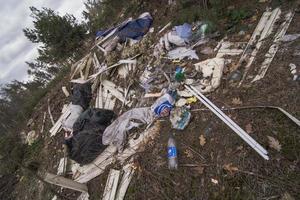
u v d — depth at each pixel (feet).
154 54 18.48
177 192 10.82
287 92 10.77
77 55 34.60
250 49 13.74
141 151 13.32
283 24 13.51
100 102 19.29
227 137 10.91
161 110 13.99
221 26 15.96
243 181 9.51
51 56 38.24
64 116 22.53
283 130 9.87
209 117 12.21
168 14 21.25
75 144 16.28
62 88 26.25
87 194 14.58
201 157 11.08
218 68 13.99
